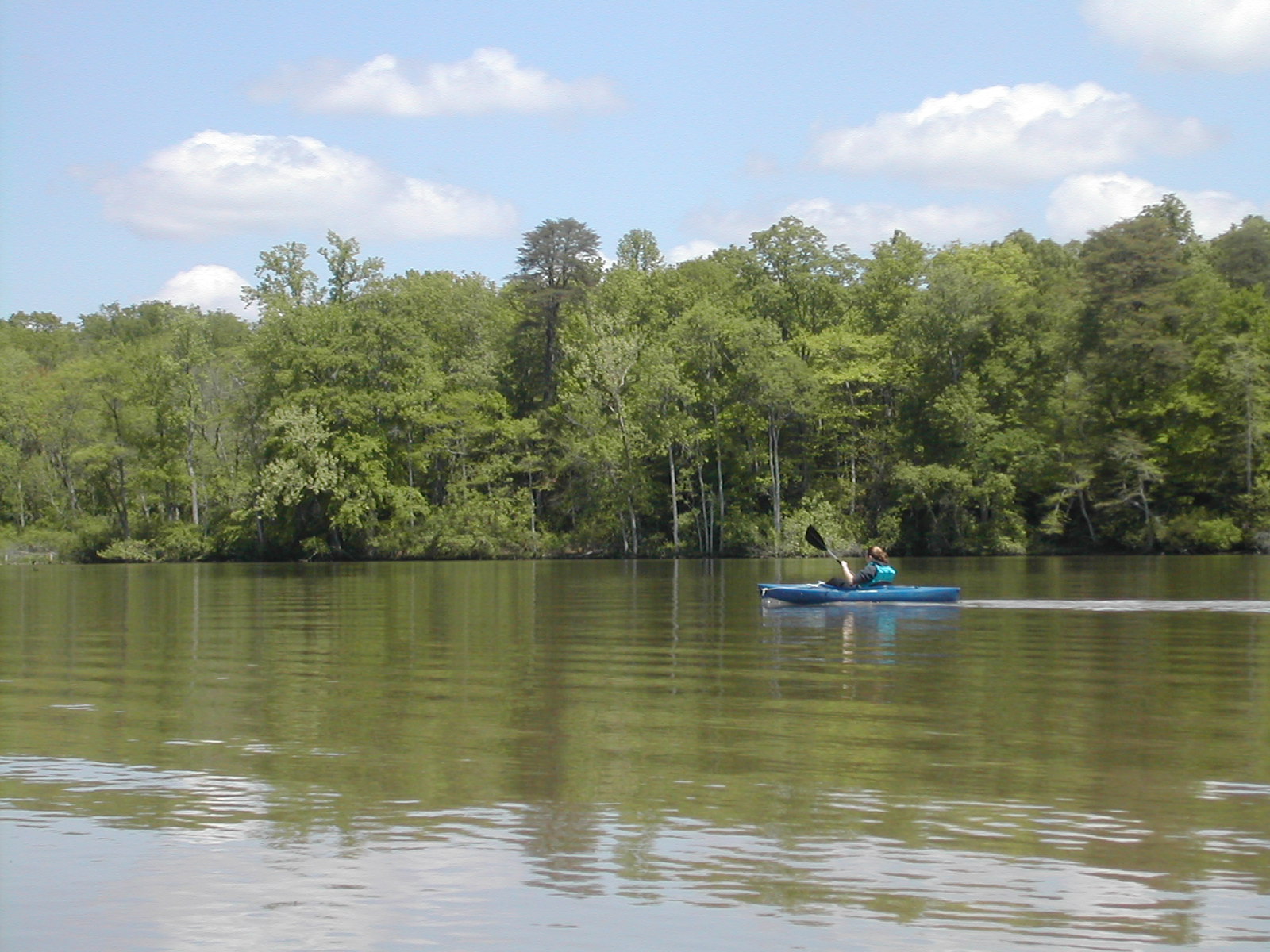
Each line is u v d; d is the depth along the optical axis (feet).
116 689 46.73
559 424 230.07
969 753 34.91
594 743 36.29
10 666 53.88
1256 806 29.43
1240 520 185.68
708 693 45.37
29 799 30.27
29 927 22.79
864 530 209.67
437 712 41.55
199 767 33.42
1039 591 100.37
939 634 65.98
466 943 22.00
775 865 25.44
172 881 24.80
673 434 209.56
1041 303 202.49
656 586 116.78
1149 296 185.57
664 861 25.75
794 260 232.94
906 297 225.56
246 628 72.54
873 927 22.47
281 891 24.30
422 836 27.32
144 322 365.81
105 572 171.53
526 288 236.43
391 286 236.63
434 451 223.30
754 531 210.38
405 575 148.25
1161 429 188.55
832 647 60.23
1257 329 194.08
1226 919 22.75
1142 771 32.73
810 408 205.36
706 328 211.20
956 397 193.47
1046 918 22.82
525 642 63.26
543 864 25.58
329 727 38.78
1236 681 48.11
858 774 32.42
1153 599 90.07
